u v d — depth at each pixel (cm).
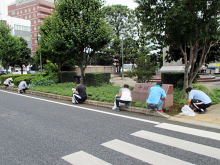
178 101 796
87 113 672
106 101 829
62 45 1226
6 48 2153
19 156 340
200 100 623
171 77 1150
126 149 363
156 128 491
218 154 339
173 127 498
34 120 582
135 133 453
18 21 6400
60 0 1222
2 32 2214
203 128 489
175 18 709
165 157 329
